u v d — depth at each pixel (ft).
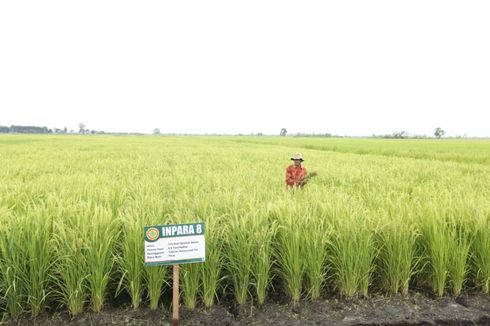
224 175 37.24
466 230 14.97
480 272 15.14
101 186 26.02
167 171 44.32
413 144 172.35
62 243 13.15
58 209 15.69
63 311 13.35
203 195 19.74
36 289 12.82
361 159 71.26
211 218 14.79
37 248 12.89
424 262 15.46
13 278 12.76
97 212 14.28
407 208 17.44
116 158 66.44
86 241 12.91
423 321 12.85
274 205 16.62
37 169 43.93
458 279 14.55
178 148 115.44
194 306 13.62
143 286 14.02
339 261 14.53
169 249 11.84
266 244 14.08
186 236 11.92
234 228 14.29
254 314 13.30
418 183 35.04
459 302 14.33
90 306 13.47
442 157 86.99
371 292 15.02
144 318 12.94
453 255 14.60
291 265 14.03
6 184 26.03
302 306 13.83
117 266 14.25
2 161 53.52
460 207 17.16
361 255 14.28
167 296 14.55
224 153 88.53
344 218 15.39
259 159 69.10
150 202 18.19
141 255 13.33
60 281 13.50
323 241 14.11
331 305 13.92
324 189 24.95
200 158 69.36
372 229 15.03
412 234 14.71
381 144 172.45
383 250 15.14
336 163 59.82
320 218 15.78
